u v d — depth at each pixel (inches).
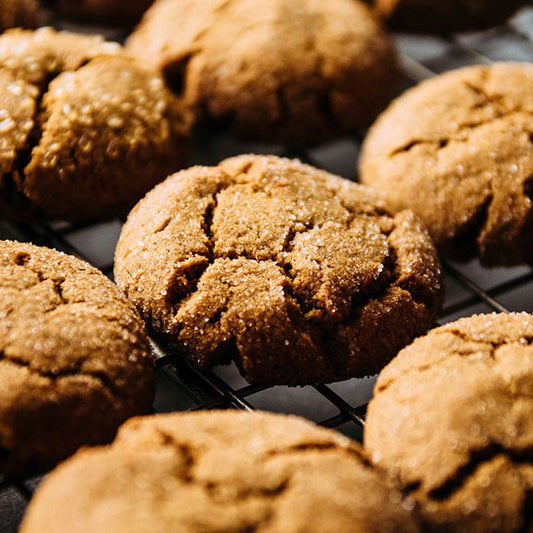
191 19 19.3
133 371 15.4
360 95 19.1
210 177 16.8
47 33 18.2
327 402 17.4
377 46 19.4
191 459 14.3
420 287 16.4
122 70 17.9
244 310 15.9
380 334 16.2
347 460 14.3
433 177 17.5
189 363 16.3
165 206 16.5
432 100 18.2
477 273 18.8
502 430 14.8
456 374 15.2
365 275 16.2
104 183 17.3
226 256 16.2
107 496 13.9
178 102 18.2
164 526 13.7
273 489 14.1
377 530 13.9
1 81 17.5
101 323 15.5
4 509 16.2
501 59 21.3
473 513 14.5
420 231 16.8
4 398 14.9
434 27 20.7
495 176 17.4
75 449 15.1
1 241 16.2
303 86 18.8
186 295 16.2
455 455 14.7
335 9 19.6
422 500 14.6
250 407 15.9
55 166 17.1
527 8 21.4
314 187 16.8
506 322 15.8
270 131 18.9
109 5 20.4
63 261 16.1
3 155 17.1
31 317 15.4
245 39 19.0
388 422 15.0
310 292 16.1
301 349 16.0
